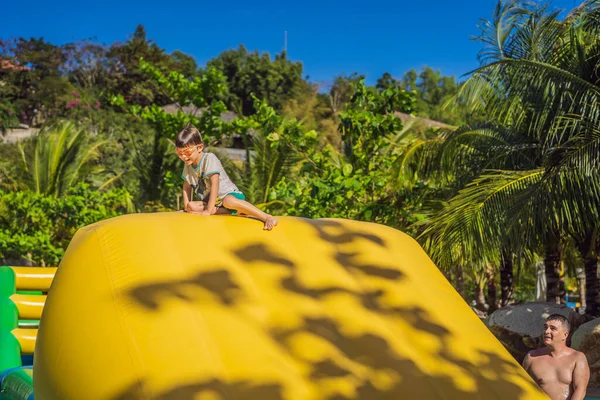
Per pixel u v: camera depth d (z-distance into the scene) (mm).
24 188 22984
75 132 23344
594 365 9438
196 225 3879
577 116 10406
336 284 3688
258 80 71250
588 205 9977
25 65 59844
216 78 19047
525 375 3600
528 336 10555
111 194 18297
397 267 4004
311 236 4027
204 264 3537
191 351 3012
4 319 6551
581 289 22516
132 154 32031
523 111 11258
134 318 3139
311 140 13711
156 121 18500
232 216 4125
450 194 12344
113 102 19281
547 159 9984
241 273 3561
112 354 3010
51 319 3426
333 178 11922
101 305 3256
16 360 6301
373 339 3402
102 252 3584
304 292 3564
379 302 3684
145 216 4000
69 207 17516
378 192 13156
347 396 3035
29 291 7512
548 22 11125
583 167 9656
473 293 24156
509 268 14758
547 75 10586
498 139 12102
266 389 2936
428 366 3373
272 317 3348
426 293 3910
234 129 17906
